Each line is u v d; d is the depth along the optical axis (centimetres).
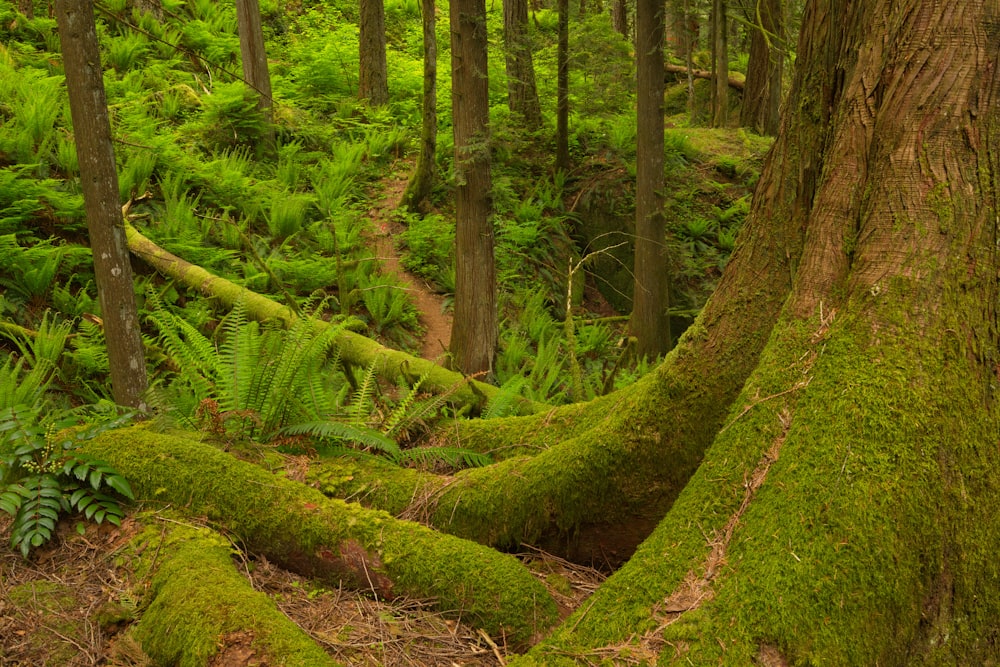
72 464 271
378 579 261
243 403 349
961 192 209
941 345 205
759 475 221
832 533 193
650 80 898
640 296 952
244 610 215
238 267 784
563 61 1207
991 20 208
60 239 674
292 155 1042
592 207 1188
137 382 454
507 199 1101
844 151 235
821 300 232
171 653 209
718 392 271
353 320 409
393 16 1848
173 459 288
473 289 746
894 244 215
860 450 200
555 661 206
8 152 714
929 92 213
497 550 291
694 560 213
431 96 1032
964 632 193
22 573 241
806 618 186
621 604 214
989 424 203
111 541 260
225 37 1345
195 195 864
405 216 1023
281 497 276
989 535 197
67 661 209
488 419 409
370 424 381
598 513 291
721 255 1201
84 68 415
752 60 1585
